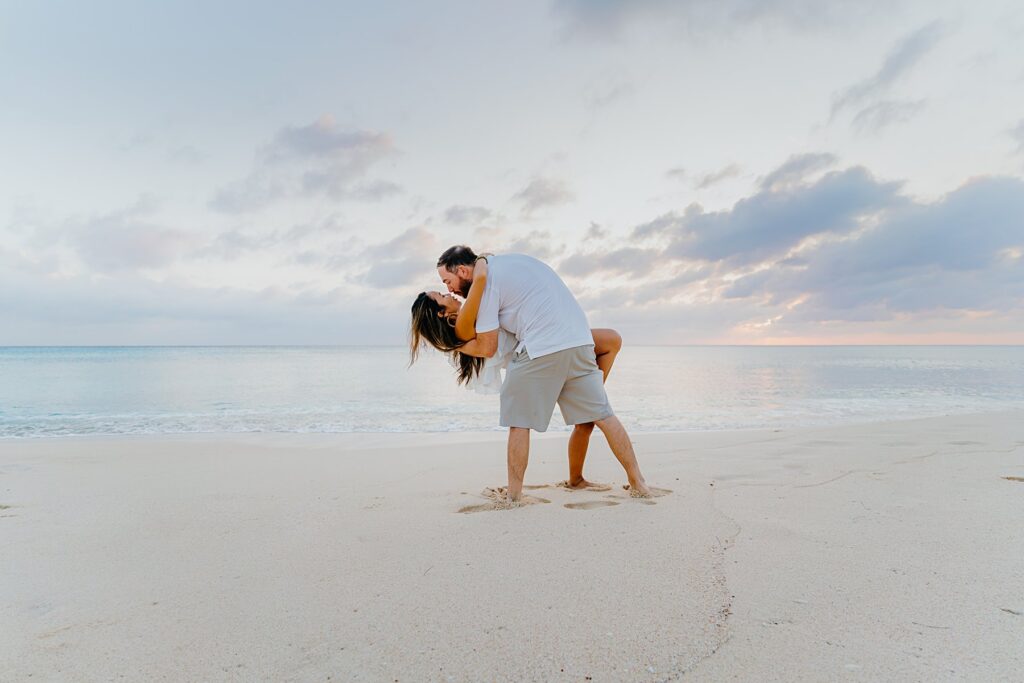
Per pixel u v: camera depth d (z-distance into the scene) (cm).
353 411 969
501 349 319
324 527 261
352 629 163
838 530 240
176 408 1019
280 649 153
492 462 450
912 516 261
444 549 226
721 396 1227
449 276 325
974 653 141
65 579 204
